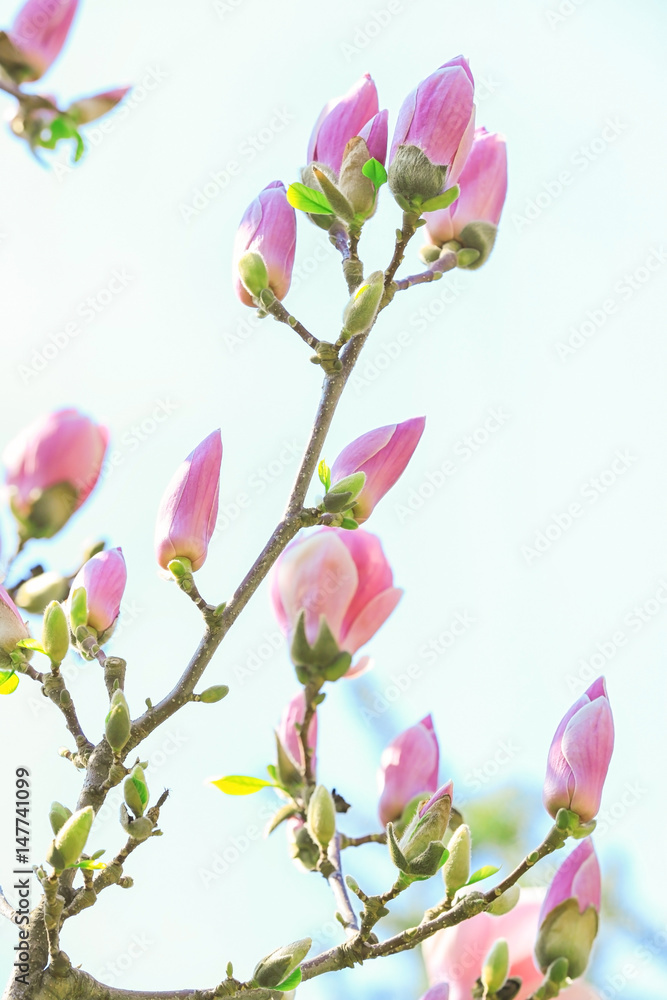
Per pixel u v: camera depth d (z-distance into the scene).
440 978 1.81
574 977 1.79
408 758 1.89
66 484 1.88
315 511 1.78
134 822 1.71
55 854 1.67
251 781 1.84
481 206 1.91
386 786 1.89
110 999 1.69
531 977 1.80
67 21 2.06
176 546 1.79
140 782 1.71
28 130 2.05
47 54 2.06
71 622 1.79
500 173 1.91
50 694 1.76
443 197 1.80
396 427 1.83
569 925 1.80
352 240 1.81
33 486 1.87
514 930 1.81
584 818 1.77
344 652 1.86
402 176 1.80
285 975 1.70
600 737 1.78
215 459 1.81
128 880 1.71
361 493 1.82
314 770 1.88
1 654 1.76
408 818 1.87
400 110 1.82
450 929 1.82
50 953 1.68
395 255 1.80
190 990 1.71
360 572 1.87
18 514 1.88
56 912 1.68
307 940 1.71
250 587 1.76
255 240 1.82
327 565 1.86
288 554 1.87
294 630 1.86
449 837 1.83
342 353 1.80
